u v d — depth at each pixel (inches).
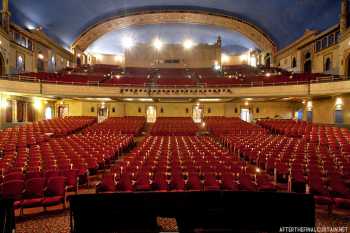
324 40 986.1
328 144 540.1
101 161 423.8
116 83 1056.2
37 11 1034.1
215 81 1104.2
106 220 146.3
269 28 1334.9
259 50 1562.5
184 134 797.9
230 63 1769.2
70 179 296.4
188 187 279.6
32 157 397.7
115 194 149.2
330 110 842.2
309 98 922.1
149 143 559.2
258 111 1106.7
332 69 922.7
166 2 1296.8
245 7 1267.2
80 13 1232.8
